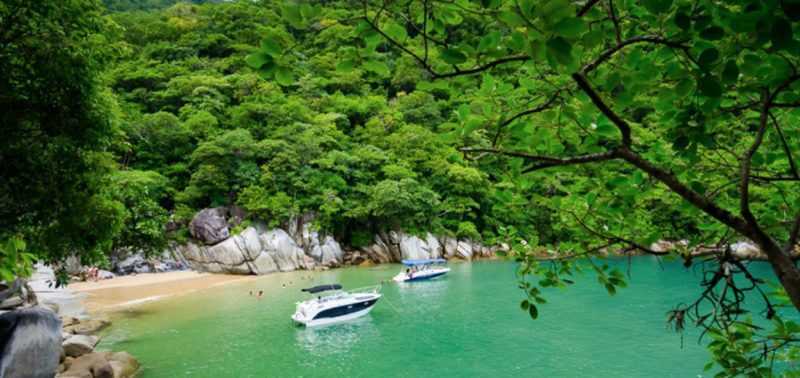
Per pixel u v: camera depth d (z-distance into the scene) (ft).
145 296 86.89
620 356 48.75
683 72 6.19
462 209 148.97
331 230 137.59
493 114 7.97
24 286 59.82
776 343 9.27
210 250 119.44
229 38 225.97
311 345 54.95
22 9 20.83
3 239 17.26
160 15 255.09
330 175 143.13
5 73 20.52
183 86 166.91
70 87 22.91
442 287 93.56
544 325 61.11
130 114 61.26
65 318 61.82
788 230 8.98
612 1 6.11
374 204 136.46
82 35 24.00
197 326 63.82
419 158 158.51
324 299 69.97
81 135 24.23
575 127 8.13
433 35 5.89
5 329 29.43
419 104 192.85
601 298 74.74
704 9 5.41
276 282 104.42
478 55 5.75
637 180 8.82
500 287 91.20
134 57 204.23
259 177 136.77
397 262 140.56
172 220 124.57
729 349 9.23
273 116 159.84
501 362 48.03
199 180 129.70
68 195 24.18
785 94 6.37
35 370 29.50
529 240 10.59
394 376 44.75
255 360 49.47
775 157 8.30
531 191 10.15
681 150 7.22
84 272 104.01
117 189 31.50
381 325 64.18
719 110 6.80
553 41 4.50
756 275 55.01
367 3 5.52
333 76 209.05
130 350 52.75
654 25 6.01
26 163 21.99
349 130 183.73
